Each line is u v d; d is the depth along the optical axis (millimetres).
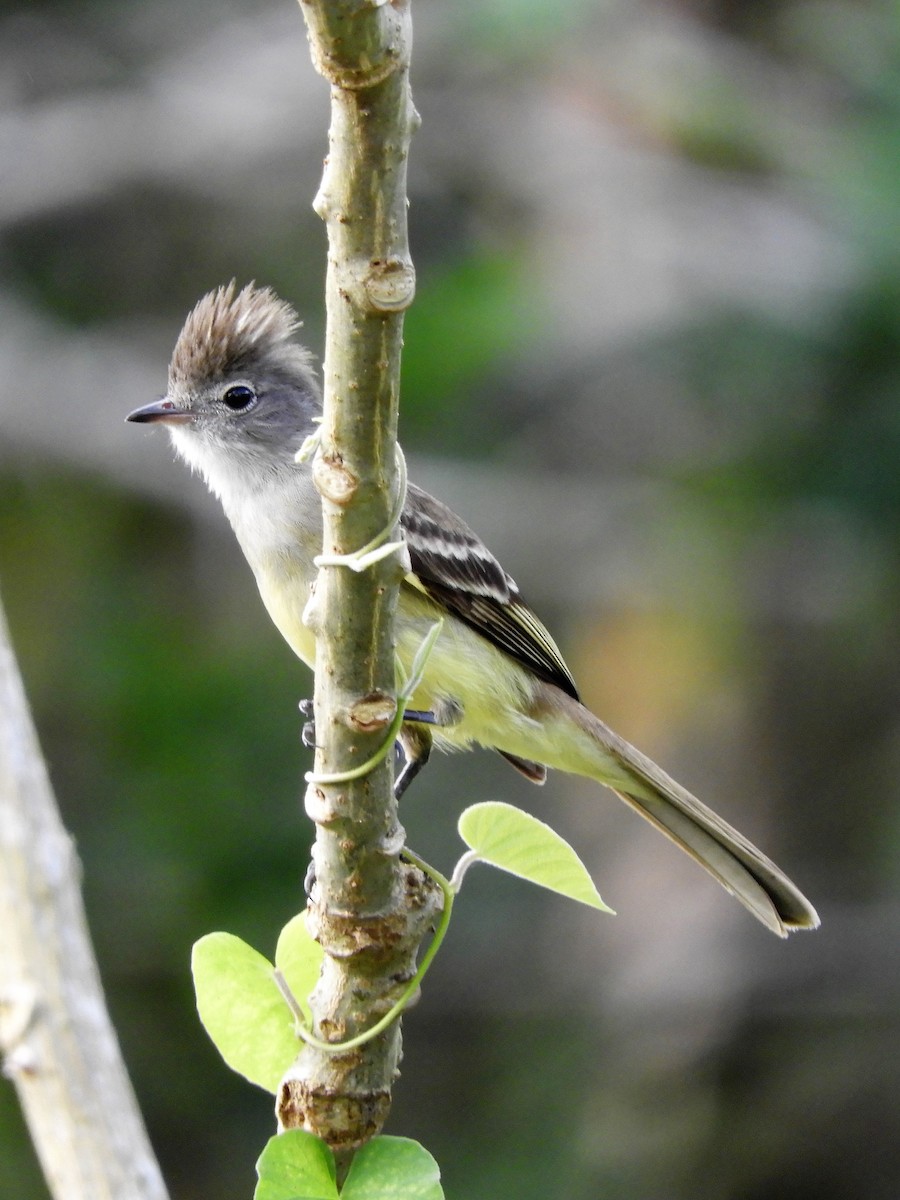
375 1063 4754
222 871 11055
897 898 13188
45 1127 4340
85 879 11000
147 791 11234
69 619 12367
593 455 13789
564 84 14125
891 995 12773
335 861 4699
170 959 10922
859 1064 12594
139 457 13102
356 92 3840
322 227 14086
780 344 11695
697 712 13422
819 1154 12391
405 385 12633
